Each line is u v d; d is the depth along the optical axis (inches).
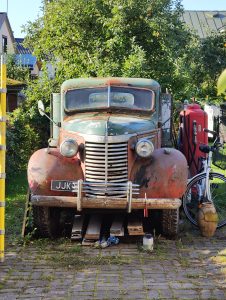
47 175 322.7
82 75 568.7
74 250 312.7
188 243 330.0
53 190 321.7
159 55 585.6
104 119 340.2
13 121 563.5
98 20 574.6
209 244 328.5
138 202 315.6
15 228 351.6
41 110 374.6
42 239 332.8
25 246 321.1
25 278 275.6
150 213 361.4
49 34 596.4
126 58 559.8
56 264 293.9
